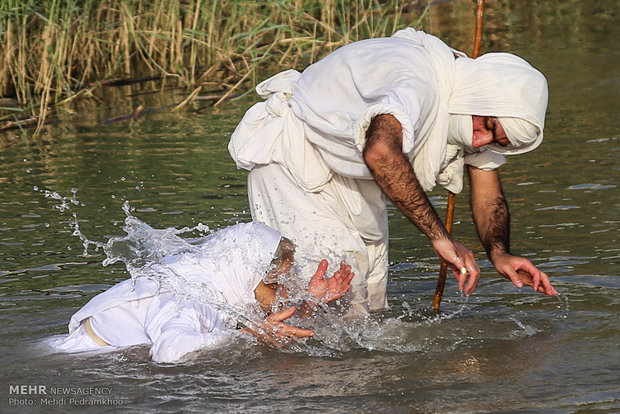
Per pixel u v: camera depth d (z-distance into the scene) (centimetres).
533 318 962
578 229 1233
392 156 803
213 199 1439
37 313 1003
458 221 1327
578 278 1066
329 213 954
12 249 1224
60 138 1902
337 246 954
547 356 857
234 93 2264
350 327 953
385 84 862
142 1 2489
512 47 2581
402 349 894
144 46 2462
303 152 941
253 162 966
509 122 875
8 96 2270
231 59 2561
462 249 881
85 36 2373
